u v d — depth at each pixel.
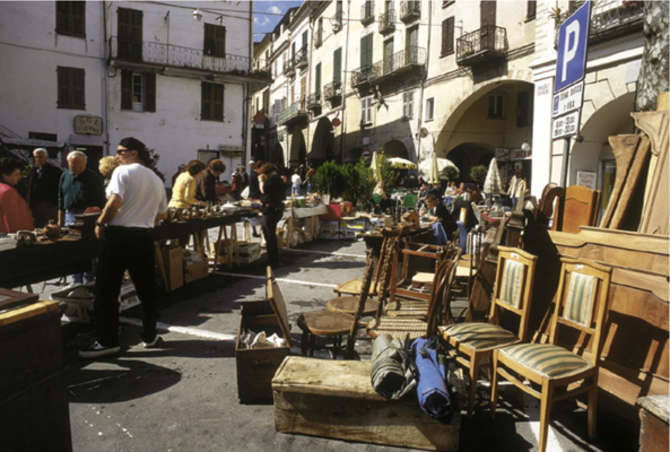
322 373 2.90
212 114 23.30
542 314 3.78
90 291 4.84
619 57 10.63
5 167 4.64
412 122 22.73
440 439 2.66
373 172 16.27
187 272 6.49
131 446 2.70
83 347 4.11
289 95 39.88
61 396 2.10
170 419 2.99
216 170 8.48
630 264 3.15
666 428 2.13
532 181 13.00
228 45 23.44
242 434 2.83
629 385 2.97
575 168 11.84
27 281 3.71
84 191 5.40
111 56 20.50
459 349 3.10
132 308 5.33
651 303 2.96
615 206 3.87
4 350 1.82
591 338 3.30
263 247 9.12
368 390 2.68
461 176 23.97
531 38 16.47
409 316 3.77
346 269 7.64
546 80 12.42
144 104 21.91
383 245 4.32
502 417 3.06
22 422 1.91
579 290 2.97
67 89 20.19
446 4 20.28
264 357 3.16
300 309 5.38
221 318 5.01
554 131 4.61
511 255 3.38
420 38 22.02
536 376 2.62
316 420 2.79
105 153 21.11
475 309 3.99
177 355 4.01
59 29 19.83
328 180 14.12
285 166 40.66
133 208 3.89
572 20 4.20
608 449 2.73
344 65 28.75
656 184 3.50
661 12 4.23
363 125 26.80
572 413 3.12
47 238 3.96
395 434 2.71
